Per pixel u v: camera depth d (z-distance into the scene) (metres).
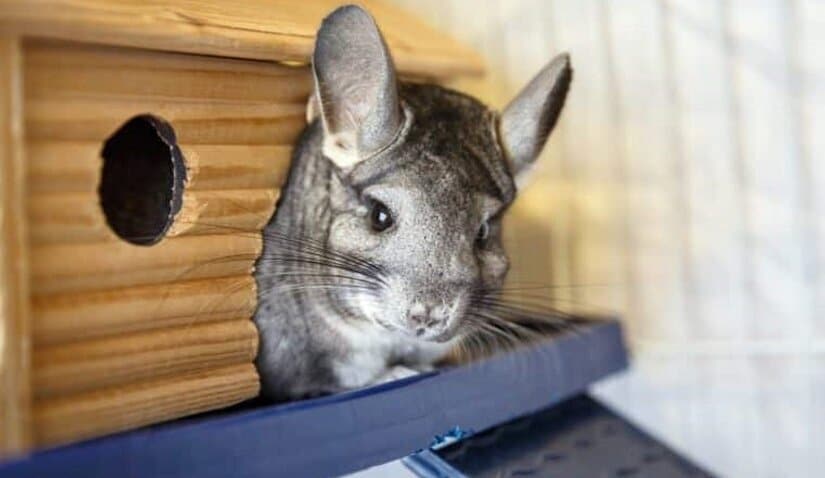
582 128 0.55
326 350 0.40
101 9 0.30
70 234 0.31
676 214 0.54
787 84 0.51
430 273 0.37
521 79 0.57
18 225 0.29
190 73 0.34
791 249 0.51
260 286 0.38
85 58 0.31
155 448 0.30
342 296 0.39
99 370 0.32
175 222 0.35
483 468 0.41
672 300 0.54
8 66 0.29
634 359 0.55
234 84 0.36
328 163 0.39
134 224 0.41
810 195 0.51
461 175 0.39
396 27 0.46
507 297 0.51
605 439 0.47
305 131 0.40
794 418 0.52
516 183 0.42
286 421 0.33
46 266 0.30
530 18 0.56
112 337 0.33
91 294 0.32
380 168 0.38
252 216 0.37
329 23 0.36
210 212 0.35
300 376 0.40
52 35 0.29
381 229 0.38
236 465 0.31
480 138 0.41
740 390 0.53
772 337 0.52
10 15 0.28
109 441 0.29
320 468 0.33
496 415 0.40
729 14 0.52
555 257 0.56
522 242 0.57
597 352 0.47
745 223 0.52
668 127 0.53
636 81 0.54
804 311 0.51
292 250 0.39
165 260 0.34
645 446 0.47
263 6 0.38
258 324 0.39
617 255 0.55
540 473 0.41
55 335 0.31
